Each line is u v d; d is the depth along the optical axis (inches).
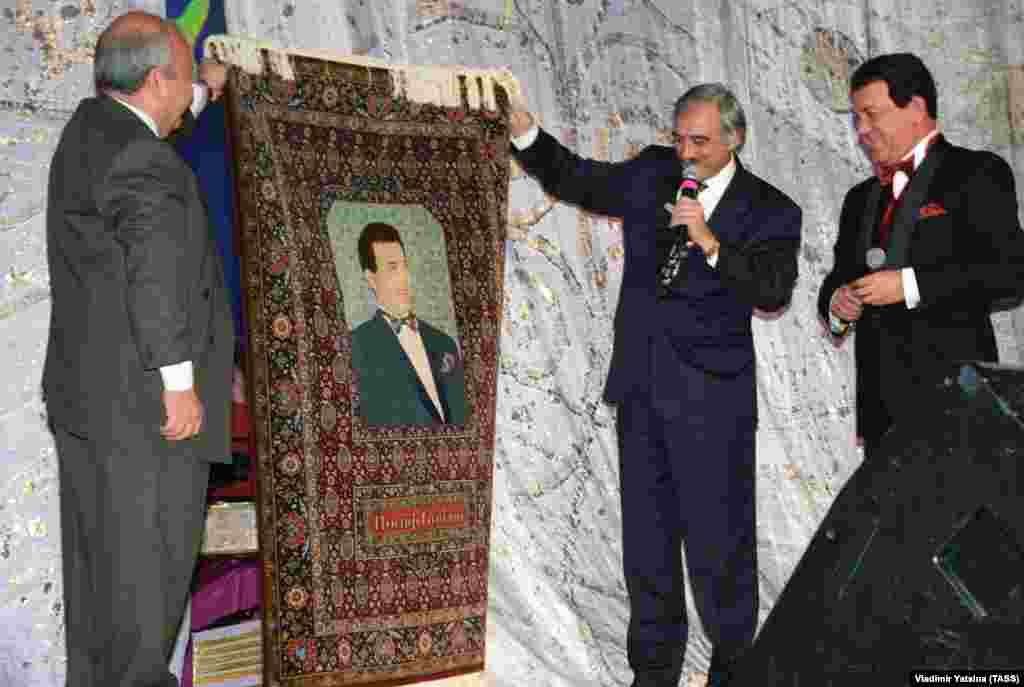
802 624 75.5
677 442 149.9
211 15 156.4
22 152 147.3
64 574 123.9
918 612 71.7
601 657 174.6
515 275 181.6
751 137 197.6
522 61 183.0
